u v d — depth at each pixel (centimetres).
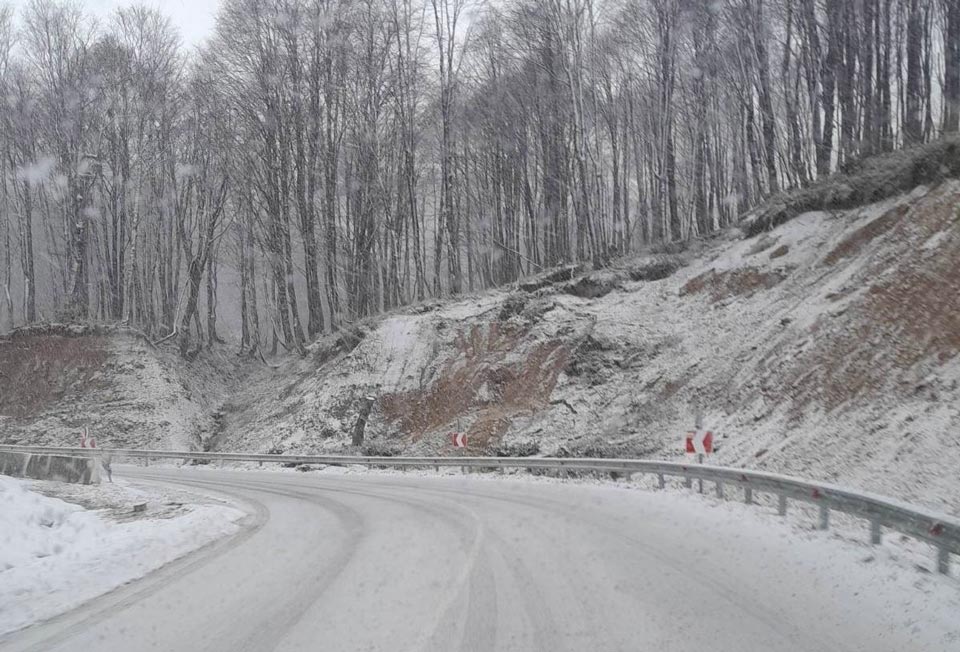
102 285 4875
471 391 2864
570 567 866
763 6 3077
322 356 3734
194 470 3047
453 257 3775
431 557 959
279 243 4256
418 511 1461
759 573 804
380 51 4044
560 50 3278
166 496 2019
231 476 2669
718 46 3356
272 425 3450
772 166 2953
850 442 1437
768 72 3244
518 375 2775
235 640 633
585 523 1210
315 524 1356
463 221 4947
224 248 5509
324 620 679
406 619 668
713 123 3844
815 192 2572
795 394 1764
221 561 1027
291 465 2959
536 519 1275
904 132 2538
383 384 3156
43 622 746
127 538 1240
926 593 670
